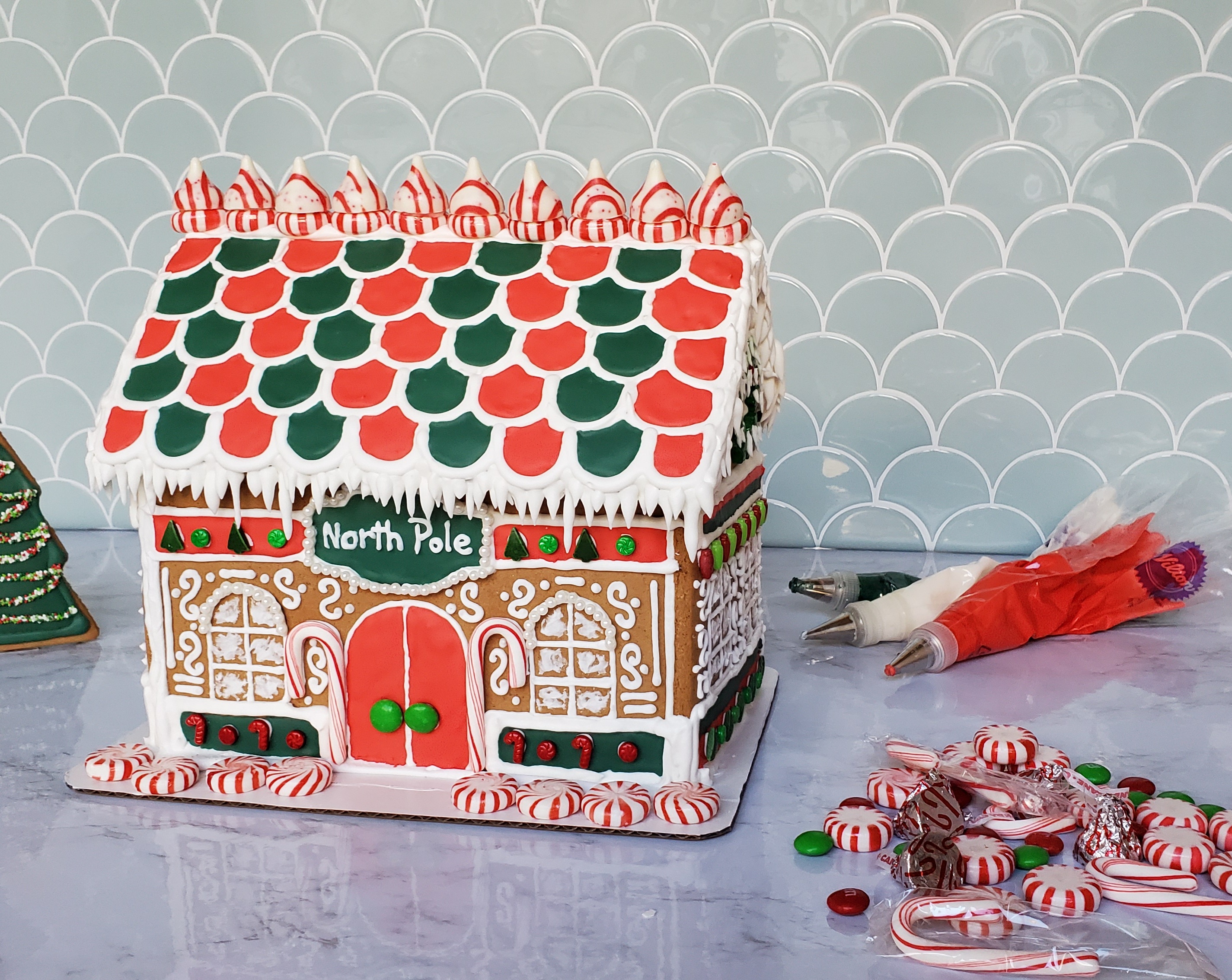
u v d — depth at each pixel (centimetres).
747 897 88
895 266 165
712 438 95
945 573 148
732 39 161
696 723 101
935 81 159
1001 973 78
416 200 110
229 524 104
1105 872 90
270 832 99
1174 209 159
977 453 169
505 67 166
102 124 175
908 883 88
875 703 126
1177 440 165
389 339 103
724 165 165
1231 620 151
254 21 169
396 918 86
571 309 103
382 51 168
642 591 99
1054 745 114
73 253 180
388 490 98
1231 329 161
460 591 102
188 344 106
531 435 97
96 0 171
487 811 100
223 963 80
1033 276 162
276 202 113
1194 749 113
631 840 97
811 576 164
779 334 169
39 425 187
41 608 142
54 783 108
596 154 167
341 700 106
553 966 80
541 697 103
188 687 109
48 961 81
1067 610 146
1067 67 156
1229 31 153
